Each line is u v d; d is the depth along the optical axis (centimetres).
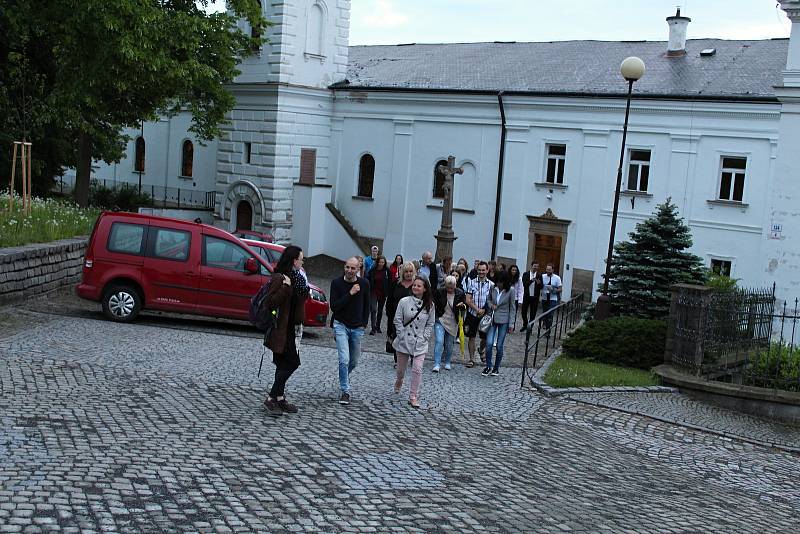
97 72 2984
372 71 4628
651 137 3441
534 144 3766
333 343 1941
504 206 3881
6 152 3684
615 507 949
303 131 4381
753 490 1152
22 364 1281
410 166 4194
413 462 1012
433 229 4138
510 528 821
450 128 4044
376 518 802
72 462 844
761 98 3147
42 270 2061
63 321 1778
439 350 1673
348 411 1223
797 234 1984
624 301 2259
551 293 2686
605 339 1953
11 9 2973
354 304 1262
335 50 4450
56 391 1135
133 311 1891
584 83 3697
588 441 1271
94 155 4275
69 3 2881
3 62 3281
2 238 2047
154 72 3055
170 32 3078
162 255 1906
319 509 805
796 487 1203
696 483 1138
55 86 3231
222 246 1941
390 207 4278
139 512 734
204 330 1888
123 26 2891
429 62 4553
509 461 1086
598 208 3594
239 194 4431
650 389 1675
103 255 1894
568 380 1658
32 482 772
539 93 3688
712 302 1744
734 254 3272
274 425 1090
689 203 3362
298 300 1134
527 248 3822
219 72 3528
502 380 1655
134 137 5509
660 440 1353
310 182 4450
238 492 820
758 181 3203
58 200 3575
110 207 4522
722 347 1756
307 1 4291
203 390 1240
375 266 2198
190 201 5172
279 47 4219
